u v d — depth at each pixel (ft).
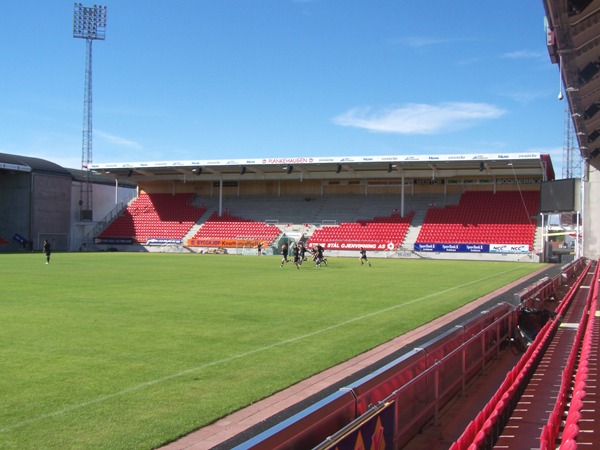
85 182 210.38
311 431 12.53
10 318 41.63
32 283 69.31
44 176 192.75
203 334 35.96
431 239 176.24
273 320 42.04
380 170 192.85
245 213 210.38
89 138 211.82
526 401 22.25
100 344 32.37
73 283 70.03
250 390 23.36
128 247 204.74
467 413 21.95
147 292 60.64
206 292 61.52
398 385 17.38
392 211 195.31
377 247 178.19
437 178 198.08
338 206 204.64
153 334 35.70
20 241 189.78
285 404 21.66
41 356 29.17
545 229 163.73
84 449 16.78
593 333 35.63
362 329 38.63
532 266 130.93
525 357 24.17
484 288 70.90
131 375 25.49
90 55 212.23
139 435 18.01
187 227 206.39
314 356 29.99
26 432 18.12
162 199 226.79
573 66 57.82
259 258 154.81
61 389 23.11
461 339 24.98
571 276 87.51
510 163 166.61
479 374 28.04
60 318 41.81
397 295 61.16
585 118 79.51
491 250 163.73
